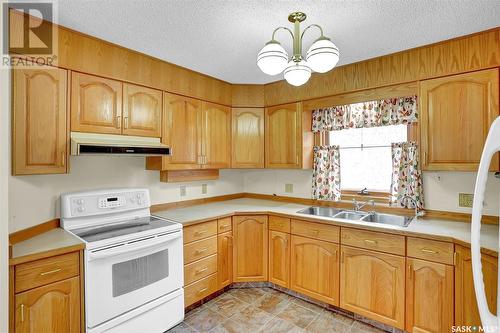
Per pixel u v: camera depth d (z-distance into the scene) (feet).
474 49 6.23
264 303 8.20
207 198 10.66
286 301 8.32
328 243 7.69
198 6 5.16
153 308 6.59
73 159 6.95
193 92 8.86
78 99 6.18
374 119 8.48
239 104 10.27
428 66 6.86
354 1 4.97
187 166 8.71
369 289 6.97
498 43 5.96
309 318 7.43
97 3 5.05
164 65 8.02
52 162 5.73
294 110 9.56
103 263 5.70
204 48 7.13
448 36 6.39
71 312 5.28
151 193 8.80
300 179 10.52
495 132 2.35
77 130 6.15
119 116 6.93
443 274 5.91
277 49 4.75
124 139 7.09
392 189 8.29
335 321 7.29
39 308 4.86
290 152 9.68
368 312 6.98
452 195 7.39
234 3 5.07
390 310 6.64
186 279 7.54
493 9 5.21
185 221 7.52
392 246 6.61
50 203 6.37
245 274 9.04
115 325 5.86
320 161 9.78
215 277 8.36
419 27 5.94
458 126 6.43
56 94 5.80
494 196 6.68
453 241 5.75
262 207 9.68
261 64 4.88
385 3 5.02
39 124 5.53
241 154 10.25
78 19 5.64
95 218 6.82
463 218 7.20
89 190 7.20
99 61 6.54
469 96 6.29
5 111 3.96
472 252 2.46
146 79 7.54
